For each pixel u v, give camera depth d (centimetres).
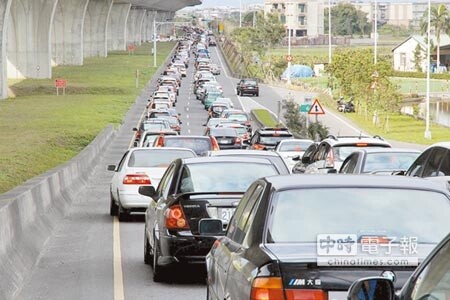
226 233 2292
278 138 9838
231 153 4356
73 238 4866
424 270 1389
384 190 1911
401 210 1859
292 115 15512
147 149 5731
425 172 4006
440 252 1377
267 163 3584
